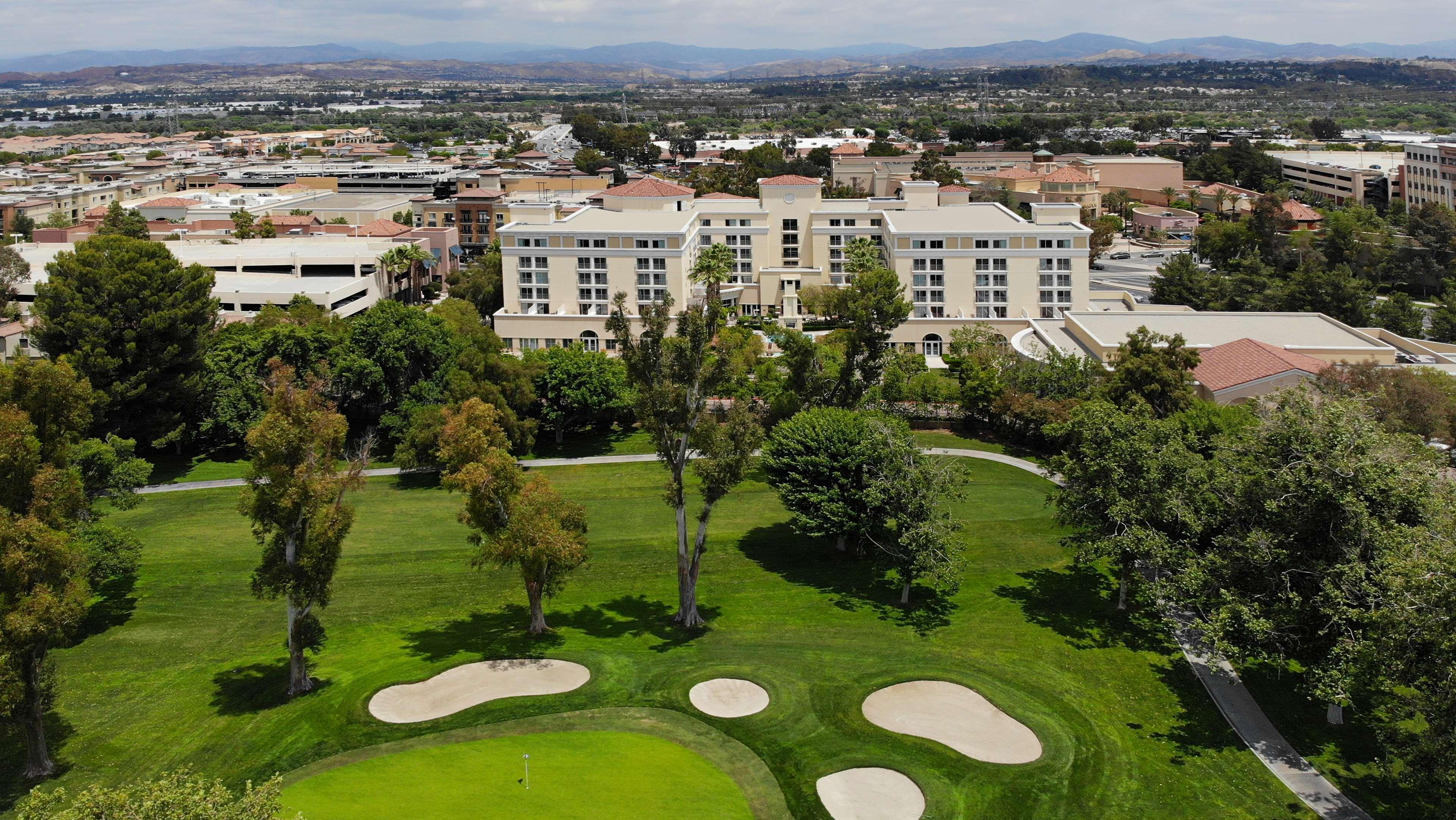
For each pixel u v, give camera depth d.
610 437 146.12
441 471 131.50
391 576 99.69
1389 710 60.97
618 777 63.00
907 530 91.31
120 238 134.12
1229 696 75.56
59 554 64.69
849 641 85.31
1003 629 87.31
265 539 107.50
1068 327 162.50
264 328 158.12
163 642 85.81
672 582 99.00
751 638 86.12
